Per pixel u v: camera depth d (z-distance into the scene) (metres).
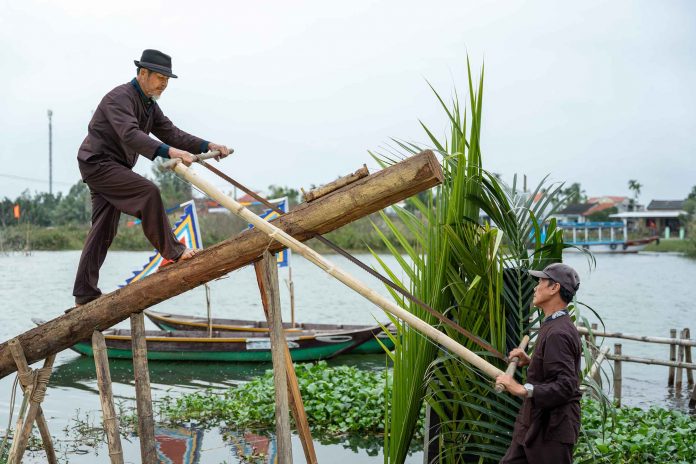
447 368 4.93
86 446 8.12
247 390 9.95
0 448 6.19
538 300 4.38
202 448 7.85
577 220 94.81
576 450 5.86
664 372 12.98
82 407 10.30
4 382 12.05
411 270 5.17
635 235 90.81
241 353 13.89
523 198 5.09
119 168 4.83
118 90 4.87
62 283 30.78
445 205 5.04
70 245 61.38
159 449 7.83
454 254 4.98
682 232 81.88
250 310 23.27
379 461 7.44
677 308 22.92
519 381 4.94
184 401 10.07
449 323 4.59
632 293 28.20
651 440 7.07
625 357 10.37
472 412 5.02
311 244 45.59
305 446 4.82
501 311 5.07
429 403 5.03
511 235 5.01
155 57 4.95
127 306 4.98
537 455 4.13
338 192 4.51
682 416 8.19
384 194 4.42
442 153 4.71
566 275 4.29
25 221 71.56
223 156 5.23
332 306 23.97
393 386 5.20
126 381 12.30
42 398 5.28
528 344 5.04
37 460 7.60
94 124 4.89
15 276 34.12
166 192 59.19
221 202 4.43
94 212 5.15
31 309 22.41
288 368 4.80
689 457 6.73
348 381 9.61
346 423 8.62
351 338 14.04
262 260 4.68
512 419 4.85
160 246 4.87
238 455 7.57
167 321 16.91
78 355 14.95
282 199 14.38
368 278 33.62
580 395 4.21
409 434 5.18
